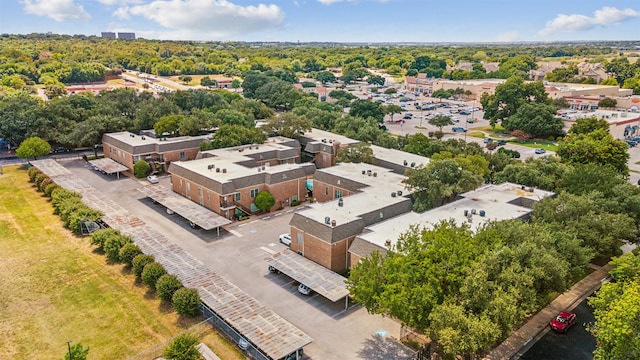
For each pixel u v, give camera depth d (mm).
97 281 47219
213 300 40875
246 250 55219
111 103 116188
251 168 72625
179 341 33125
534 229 40625
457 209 54625
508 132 136875
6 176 84500
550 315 41625
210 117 102750
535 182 63844
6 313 41312
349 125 103375
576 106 161750
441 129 135125
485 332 29078
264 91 174000
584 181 56969
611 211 49656
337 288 43000
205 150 87875
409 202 57656
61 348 36656
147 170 85125
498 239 38125
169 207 64875
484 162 69875
